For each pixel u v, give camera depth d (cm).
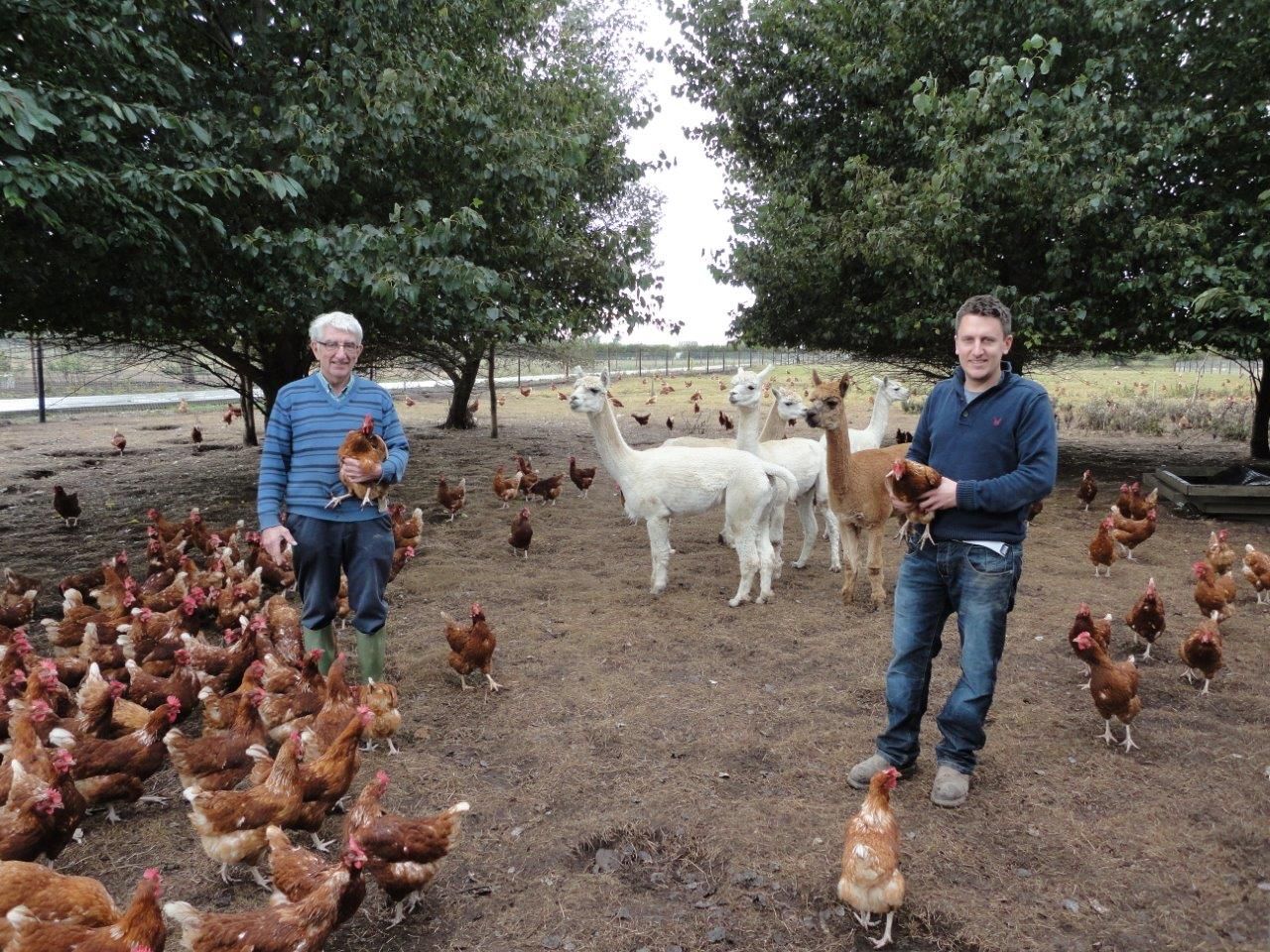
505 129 1004
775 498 780
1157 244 1041
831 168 1459
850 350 1591
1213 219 1067
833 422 657
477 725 486
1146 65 1166
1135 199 1093
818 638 624
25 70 637
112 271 762
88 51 672
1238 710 489
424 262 826
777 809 386
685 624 660
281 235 770
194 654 508
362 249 796
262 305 883
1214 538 717
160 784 432
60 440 1897
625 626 657
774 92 1498
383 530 472
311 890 290
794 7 1454
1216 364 4372
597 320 1320
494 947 299
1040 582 764
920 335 1297
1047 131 1127
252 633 516
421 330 1010
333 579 465
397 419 476
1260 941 293
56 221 553
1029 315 1136
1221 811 376
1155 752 436
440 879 340
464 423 2192
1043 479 345
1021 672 551
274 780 341
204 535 852
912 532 386
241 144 790
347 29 898
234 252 816
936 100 1138
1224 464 1371
